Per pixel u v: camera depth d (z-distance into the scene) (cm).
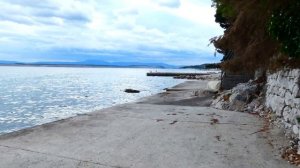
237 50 901
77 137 635
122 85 5378
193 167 470
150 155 525
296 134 590
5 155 509
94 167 463
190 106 1188
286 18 539
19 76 9856
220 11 859
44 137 630
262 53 820
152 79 6869
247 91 1122
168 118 881
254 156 527
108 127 739
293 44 532
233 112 1019
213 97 1441
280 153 543
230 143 609
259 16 711
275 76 850
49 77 9344
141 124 786
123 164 479
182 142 613
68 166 464
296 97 614
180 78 6575
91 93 3838
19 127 1791
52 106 2662
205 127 762
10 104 2841
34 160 487
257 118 895
